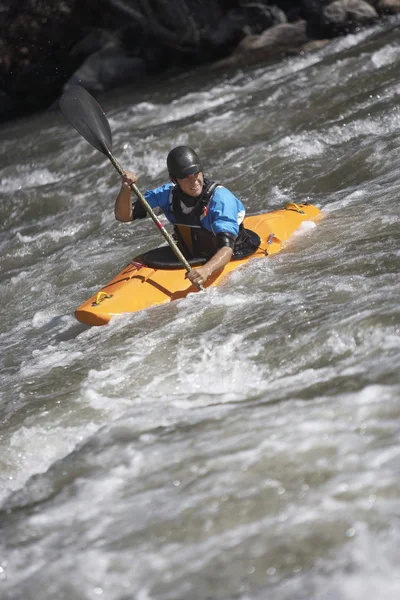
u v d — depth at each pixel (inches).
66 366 684.7
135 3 2706.7
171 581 381.7
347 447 450.3
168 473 472.1
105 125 812.6
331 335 598.5
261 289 738.2
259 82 2026.3
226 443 486.9
